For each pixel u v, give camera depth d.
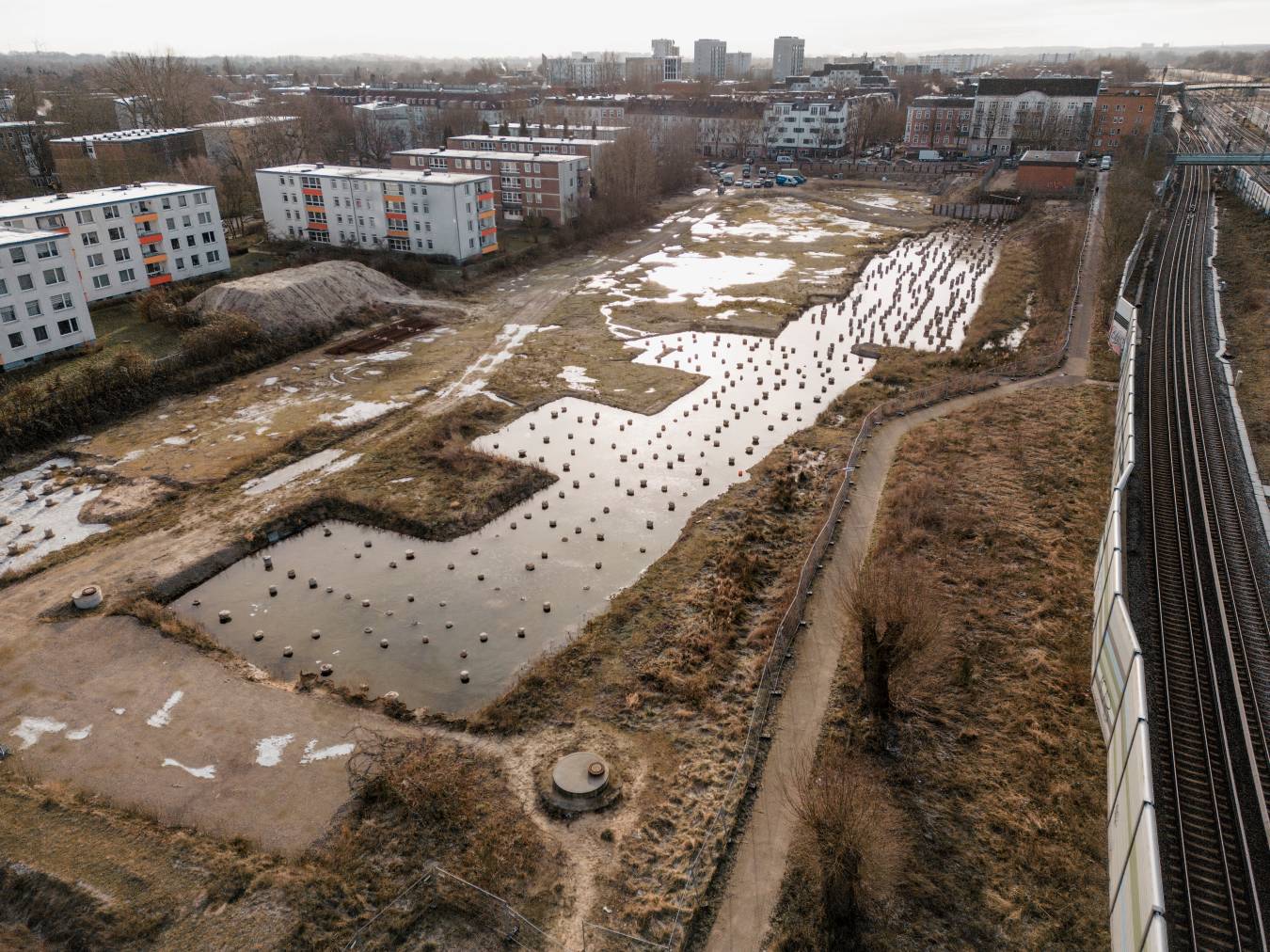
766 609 40.88
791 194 155.88
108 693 34.97
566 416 63.84
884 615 33.09
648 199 142.12
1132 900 22.39
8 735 32.53
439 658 38.31
